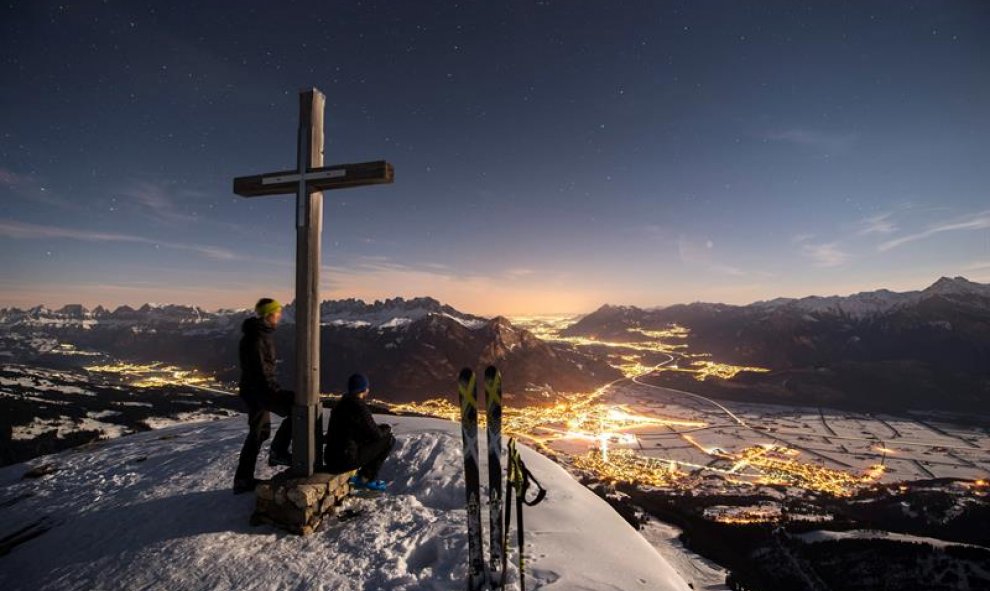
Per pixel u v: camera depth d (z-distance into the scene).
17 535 6.06
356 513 5.79
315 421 5.98
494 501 4.27
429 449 7.99
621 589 4.21
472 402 4.39
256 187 6.31
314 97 6.21
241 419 12.67
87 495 7.29
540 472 7.38
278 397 6.05
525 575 4.34
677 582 4.75
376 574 4.52
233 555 4.95
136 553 5.13
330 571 4.62
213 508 6.04
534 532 5.25
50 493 7.67
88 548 5.44
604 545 5.12
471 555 4.20
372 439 6.15
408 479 6.95
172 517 5.91
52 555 5.43
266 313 6.19
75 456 9.96
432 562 4.82
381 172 5.86
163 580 4.62
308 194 6.07
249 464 6.38
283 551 5.00
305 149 6.12
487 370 4.39
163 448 9.74
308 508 5.35
